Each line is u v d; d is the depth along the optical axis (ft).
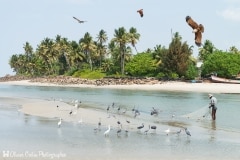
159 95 413.59
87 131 155.74
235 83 572.92
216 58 645.51
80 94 444.55
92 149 118.21
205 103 304.50
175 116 212.64
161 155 110.63
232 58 640.17
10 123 180.34
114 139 137.08
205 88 508.53
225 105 285.84
